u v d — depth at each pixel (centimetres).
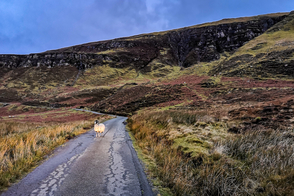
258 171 336
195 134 630
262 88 4059
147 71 15800
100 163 483
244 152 439
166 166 425
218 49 17262
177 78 7619
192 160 442
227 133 617
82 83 12950
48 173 402
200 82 6044
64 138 825
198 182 345
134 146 721
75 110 6806
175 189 338
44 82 12706
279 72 5175
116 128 1437
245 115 797
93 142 782
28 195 298
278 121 654
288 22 10069
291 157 358
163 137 742
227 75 6228
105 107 6256
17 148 540
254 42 9181
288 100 980
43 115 5650
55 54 15900
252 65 6184
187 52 19338
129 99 6162
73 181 360
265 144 472
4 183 329
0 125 1379
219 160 400
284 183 285
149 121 1268
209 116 876
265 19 18500
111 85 12175
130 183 362
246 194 286
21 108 7875
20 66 15312
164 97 5069
